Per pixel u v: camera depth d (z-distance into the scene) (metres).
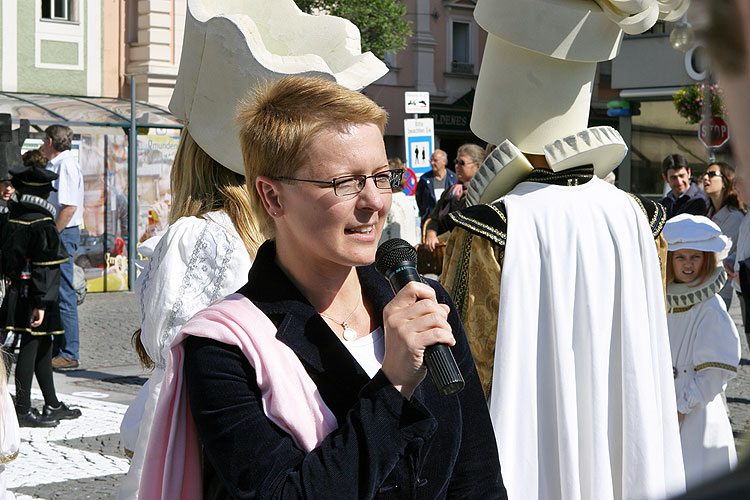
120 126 17.25
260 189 1.92
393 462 1.66
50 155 10.61
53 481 6.07
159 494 1.86
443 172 14.72
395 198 11.02
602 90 36.34
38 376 7.65
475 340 3.28
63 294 10.12
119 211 17.34
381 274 1.97
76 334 10.21
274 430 1.74
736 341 4.61
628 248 3.35
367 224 1.84
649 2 3.23
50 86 22.53
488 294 3.28
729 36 0.49
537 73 3.43
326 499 1.62
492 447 2.03
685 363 4.70
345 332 1.91
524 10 3.33
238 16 2.96
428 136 16.81
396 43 26.92
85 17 22.92
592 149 3.35
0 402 3.33
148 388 2.95
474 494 1.98
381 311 1.95
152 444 1.85
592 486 3.17
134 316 14.23
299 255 1.90
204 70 2.99
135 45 23.52
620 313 3.29
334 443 1.67
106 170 17.17
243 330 1.79
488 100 3.53
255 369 1.76
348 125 1.84
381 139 1.89
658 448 3.20
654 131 27.25
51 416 7.64
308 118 1.84
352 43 3.35
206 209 2.91
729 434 4.77
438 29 35.88
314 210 1.83
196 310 2.74
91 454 6.73
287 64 2.95
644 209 3.53
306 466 1.65
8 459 3.38
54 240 7.54
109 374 9.83
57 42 22.58
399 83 35.19
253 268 1.93
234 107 2.89
